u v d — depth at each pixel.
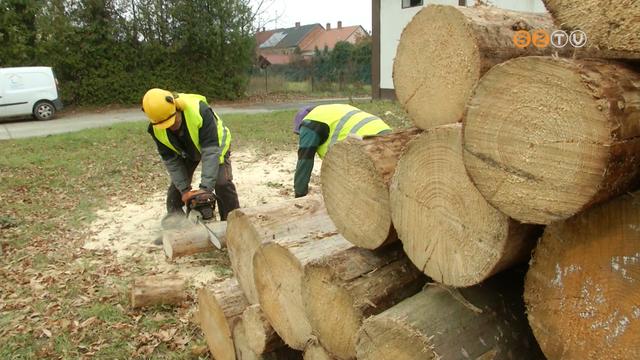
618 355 1.09
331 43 53.75
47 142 10.37
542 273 1.22
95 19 19.34
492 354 1.45
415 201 1.47
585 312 1.14
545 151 1.05
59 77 19.11
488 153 1.15
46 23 18.38
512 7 11.61
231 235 2.81
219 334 2.75
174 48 20.30
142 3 20.05
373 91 17.44
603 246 1.08
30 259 4.43
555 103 1.02
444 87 1.52
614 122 0.95
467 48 1.42
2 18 17.75
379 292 1.70
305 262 1.96
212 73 21.53
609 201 1.06
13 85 15.05
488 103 1.14
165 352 3.07
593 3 1.07
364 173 1.68
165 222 4.80
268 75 25.06
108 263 4.35
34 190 6.78
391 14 16.22
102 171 7.83
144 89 20.38
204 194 3.97
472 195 1.30
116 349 3.08
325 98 22.95
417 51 1.59
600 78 0.98
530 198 1.09
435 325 1.44
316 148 3.47
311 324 1.89
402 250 1.84
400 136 1.77
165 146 4.22
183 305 3.57
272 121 13.16
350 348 1.75
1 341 3.17
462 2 12.79
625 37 1.03
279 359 2.42
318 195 2.97
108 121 15.43
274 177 7.26
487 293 1.54
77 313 3.48
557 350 1.21
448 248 1.40
